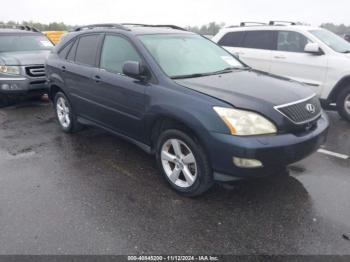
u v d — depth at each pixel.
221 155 2.91
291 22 7.60
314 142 3.18
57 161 4.28
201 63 4.03
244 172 2.87
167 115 3.26
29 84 7.08
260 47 7.22
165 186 3.60
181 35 4.38
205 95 3.09
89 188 3.56
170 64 3.71
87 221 2.96
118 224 2.92
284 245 2.64
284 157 2.92
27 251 2.58
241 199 3.31
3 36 8.11
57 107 5.52
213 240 2.71
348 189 3.51
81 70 4.59
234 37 7.75
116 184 3.65
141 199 3.33
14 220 2.98
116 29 4.28
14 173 3.93
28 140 5.09
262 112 2.92
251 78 3.73
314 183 3.64
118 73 4.00
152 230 2.83
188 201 3.29
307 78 6.41
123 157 4.40
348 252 2.56
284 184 3.61
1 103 7.34
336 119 6.29
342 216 3.02
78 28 5.21
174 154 3.45
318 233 2.78
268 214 3.06
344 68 5.81
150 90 3.48
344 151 4.59
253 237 2.74
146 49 3.75
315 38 6.33
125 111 3.90
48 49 8.48
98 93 4.30
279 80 3.81
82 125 5.24
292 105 3.12
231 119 2.87
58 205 3.22
